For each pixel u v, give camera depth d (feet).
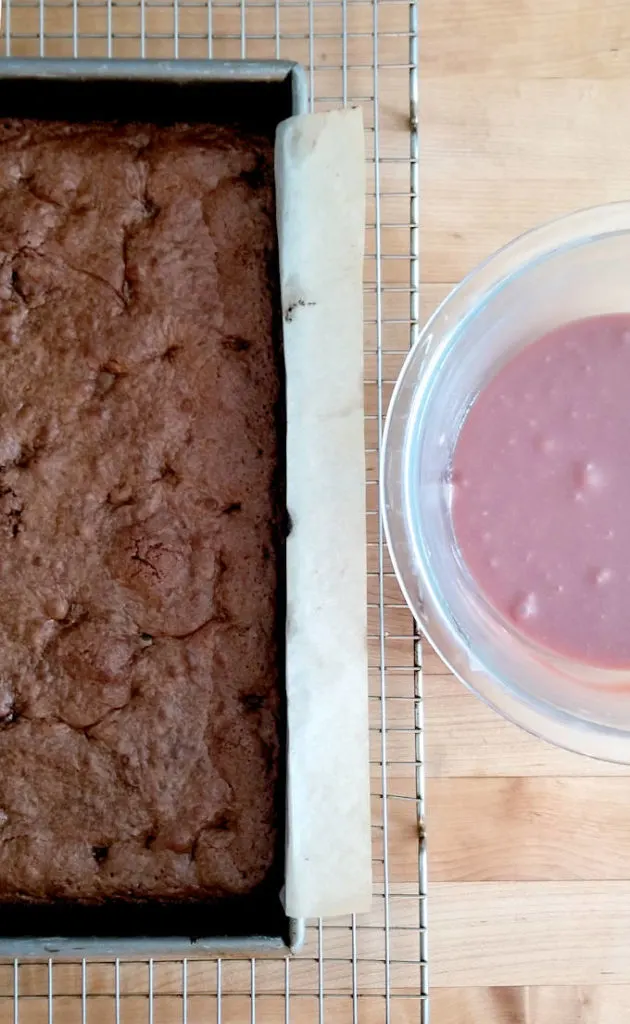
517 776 1.26
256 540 1.16
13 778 1.14
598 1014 1.25
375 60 1.23
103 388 1.17
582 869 1.26
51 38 1.26
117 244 1.18
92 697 1.14
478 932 1.25
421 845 1.23
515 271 1.17
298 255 1.14
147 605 1.15
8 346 1.16
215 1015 1.23
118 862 1.14
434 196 1.29
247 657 1.16
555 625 1.13
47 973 1.23
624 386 1.14
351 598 1.14
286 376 1.14
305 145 1.14
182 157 1.18
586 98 1.29
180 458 1.16
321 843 1.12
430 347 1.17
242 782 1.15
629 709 1.15
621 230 1.17
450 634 1.15
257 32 1.28
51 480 1.15
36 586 1.15
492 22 1.29
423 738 1.26
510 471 1.14
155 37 1.23
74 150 1.19
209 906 1.15
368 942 1.24
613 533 1.13
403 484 1.17
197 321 1.17
